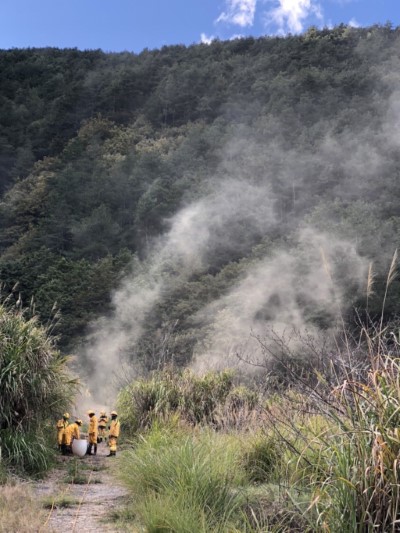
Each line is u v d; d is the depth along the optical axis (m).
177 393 11.46
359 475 3.40
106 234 100.12
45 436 9.12
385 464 3.28
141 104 185.38
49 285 64.88
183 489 5.10
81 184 118.38
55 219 104.56
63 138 165.50
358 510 3.38
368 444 3.40
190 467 5.50
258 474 5.80
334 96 148.75
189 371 12.62
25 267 70.50
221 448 6.18
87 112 181.50
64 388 9.59
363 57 180.12
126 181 116.94
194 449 5.87
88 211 110.19
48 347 9.16
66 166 131.25
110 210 109.19
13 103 188.00
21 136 169.12
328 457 3.80
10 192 129.00
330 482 3.55
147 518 4.76
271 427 5.87
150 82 196.50
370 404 3.47
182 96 177.75
